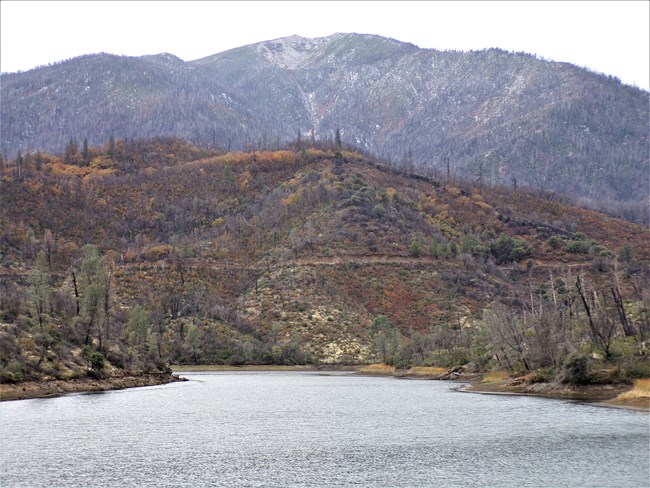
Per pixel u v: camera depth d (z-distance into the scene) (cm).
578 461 5216
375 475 4912
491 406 8725
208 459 5450
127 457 5478
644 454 5403
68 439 6206
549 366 10975
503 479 4766
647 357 9638
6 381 9394
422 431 6819
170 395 10681
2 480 4672
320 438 6475
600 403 8575
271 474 4944
